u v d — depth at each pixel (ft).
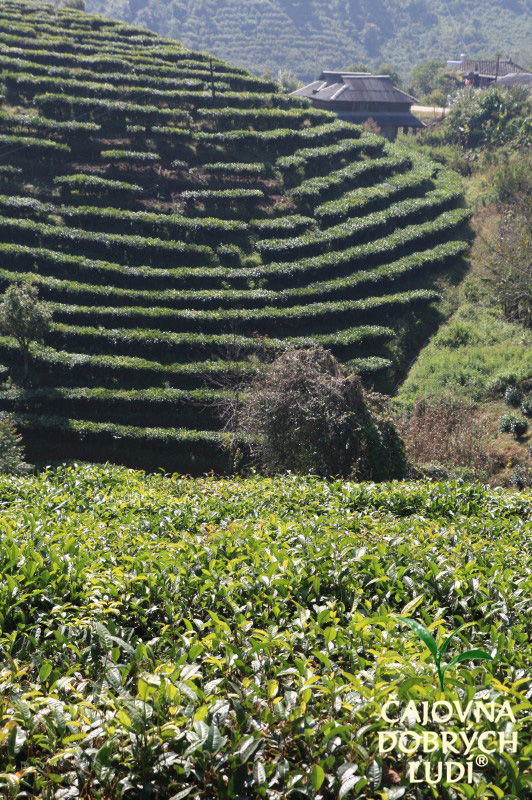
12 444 74.69
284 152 163.84
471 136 221.05
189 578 23.26
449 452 84.12
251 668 17.20
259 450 73.87
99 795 14.28
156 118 161.79
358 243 136.87
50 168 140.46
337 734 14.76
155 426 93.09
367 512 40.65
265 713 15.34
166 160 151.74
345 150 165.37
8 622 21.07
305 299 117.80
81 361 96.68
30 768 14.10
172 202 138.31
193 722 14.61
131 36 209.36
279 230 132.67
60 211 125.80
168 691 15.19
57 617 20.34
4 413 89.04
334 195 150.82
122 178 141.59
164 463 88.43
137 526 33.22
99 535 30.45
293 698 15.43
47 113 156.76
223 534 28.96
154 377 97.96
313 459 67.72
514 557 30.07
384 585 23.94
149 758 14.26
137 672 17.33
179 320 106.83
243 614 21.25
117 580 22.99
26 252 113.91
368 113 240.53
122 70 181.06
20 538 28.73
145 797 14.06
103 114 158.51
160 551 26.99
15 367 98.48
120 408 93.81
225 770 14.30
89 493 41.34
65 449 89.15
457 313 123.44
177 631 19.13
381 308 118.52
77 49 187.21
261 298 114.73
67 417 92.94
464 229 150.51
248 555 25.77
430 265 133.39
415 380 104.68
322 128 172.14
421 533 31.99
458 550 28.71
